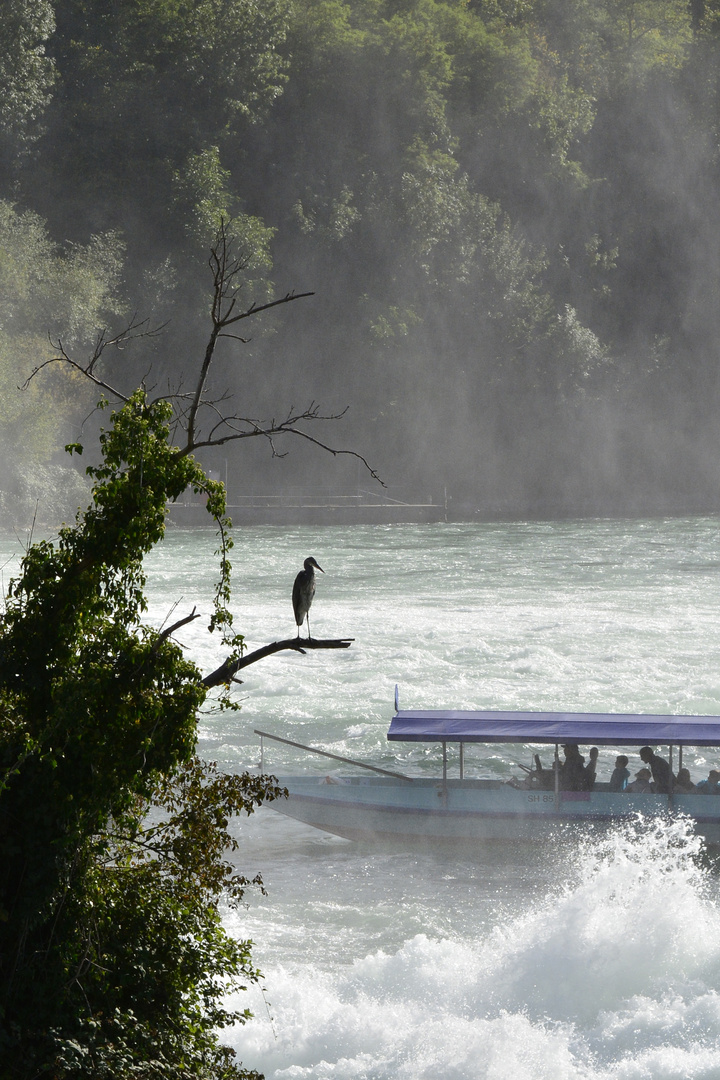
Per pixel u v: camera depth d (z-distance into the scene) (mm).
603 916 53688
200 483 29359
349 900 61625
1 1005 26391
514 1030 46812
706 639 136250
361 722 98062
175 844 32156
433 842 69688
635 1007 49000
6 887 27141
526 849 68875
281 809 72312
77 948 27750
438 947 53438
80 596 28406
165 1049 28875
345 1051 46062
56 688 27562
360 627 144750
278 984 50688
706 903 59500
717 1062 44188
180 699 28156
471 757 86812
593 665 121875
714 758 85438
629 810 69250
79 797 27188
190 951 30859
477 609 160125
